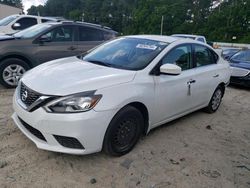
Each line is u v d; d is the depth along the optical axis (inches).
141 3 2837.1
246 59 382.9
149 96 150.4
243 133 197.0
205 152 161.5
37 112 124.8
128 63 160.6
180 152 157.5
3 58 238.5
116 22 2940.5
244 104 275.4
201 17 2556.6
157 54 164.2
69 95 123.2
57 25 271.0
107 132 132.4
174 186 127.3
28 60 250.1
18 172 125.3
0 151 139.8
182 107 183.6
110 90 131.8
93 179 125.1
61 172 128.3
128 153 149.1
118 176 129.6
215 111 235.5
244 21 2169.0
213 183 132.6
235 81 350.3
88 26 296.5
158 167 140.2
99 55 177.3
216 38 2201.0
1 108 195.2
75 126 121.2
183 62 182.2
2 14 1224.8
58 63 165.3
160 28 2578.7
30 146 146.6
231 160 155.9
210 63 216.4
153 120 160.7
